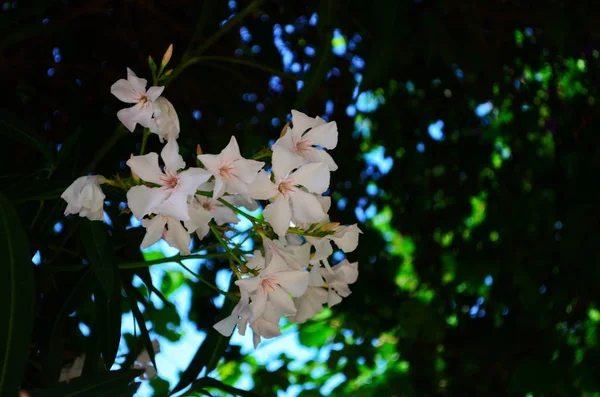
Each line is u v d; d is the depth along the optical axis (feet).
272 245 2.15
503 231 4.99
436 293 4.95
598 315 5.62
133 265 2.29
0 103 3.09
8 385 1.86
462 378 4.84
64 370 2.69
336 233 2.24
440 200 5.30
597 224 4.54
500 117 5.26
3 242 1.93
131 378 2.04
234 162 2.04
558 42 4.03
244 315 2.13
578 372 4.62
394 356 5.62
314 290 2.34
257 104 4.17
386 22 2.91
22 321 1.90
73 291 2.43
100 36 3.26
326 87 4.15
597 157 4.68
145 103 2.11
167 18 3.31
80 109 3.23
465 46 4.23
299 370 5.26
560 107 4.88
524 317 4.80
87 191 2.07
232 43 3.65
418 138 5.05
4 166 2.67
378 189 5.30
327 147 2.19
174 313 4.06
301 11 3.88
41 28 2.77
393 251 6.50
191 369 2.52
